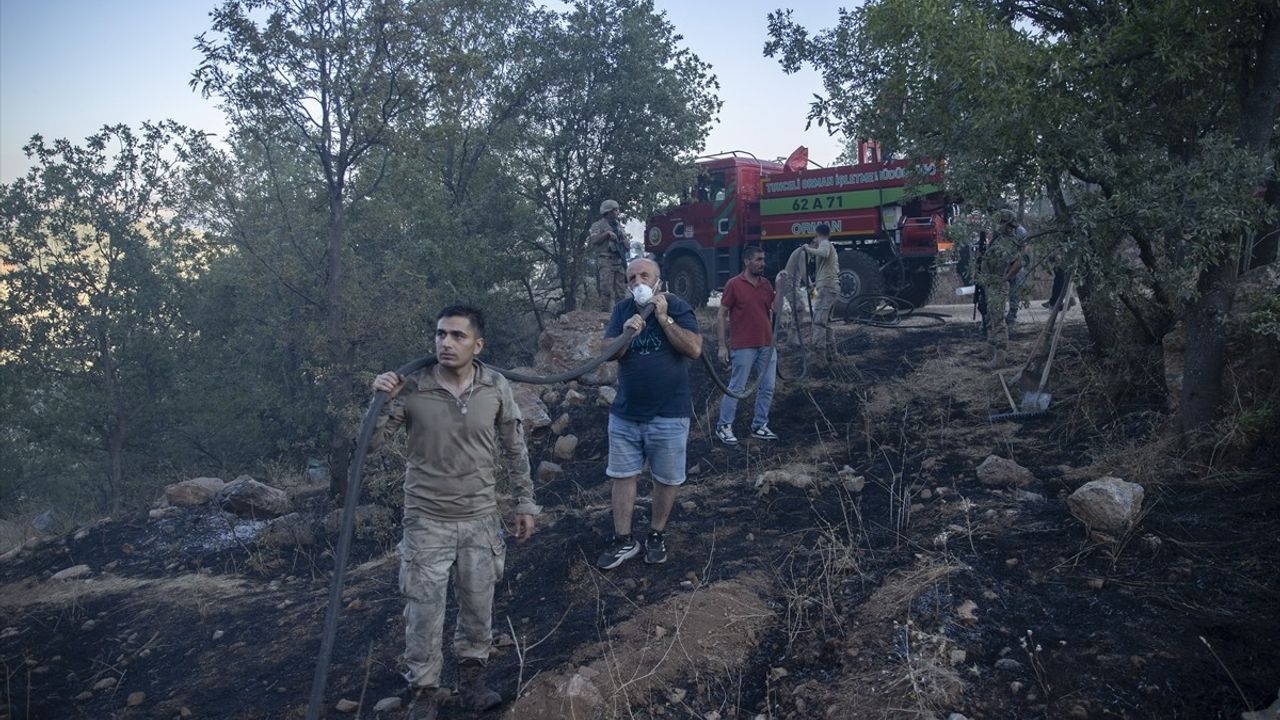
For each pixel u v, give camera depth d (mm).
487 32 13414
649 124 14133
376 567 6277
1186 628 3748
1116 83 5766
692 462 7352
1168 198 5277
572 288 14969
